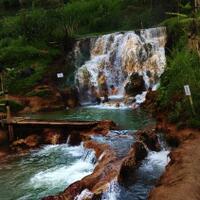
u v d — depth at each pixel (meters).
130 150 15.92
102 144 17.25
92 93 28.73
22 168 17.05
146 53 28.69
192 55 22.20
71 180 15.32
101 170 14.51
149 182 14.03
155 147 17.28
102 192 12.88
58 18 37.66
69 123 20.12
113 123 20.08
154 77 27.50
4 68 29.44
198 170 13.09
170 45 28.00
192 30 24.06
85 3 41.34
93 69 29.62
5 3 50.25
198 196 11.64
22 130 20.62
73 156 17.95
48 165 17.14
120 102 26.34
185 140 16.33
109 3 40.91
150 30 29.61
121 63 29.19
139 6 38.88
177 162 14.11
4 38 34.81
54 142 19.88
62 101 27.41
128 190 13.53
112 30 37.69
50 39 32.41
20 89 27.83
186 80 20.19
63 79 29.34
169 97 21.00
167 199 11.47
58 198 13.08
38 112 25.95
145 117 22.12
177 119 18.58
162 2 36.03
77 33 37.00
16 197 14.30
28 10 44.28
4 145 20.12
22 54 30.44
